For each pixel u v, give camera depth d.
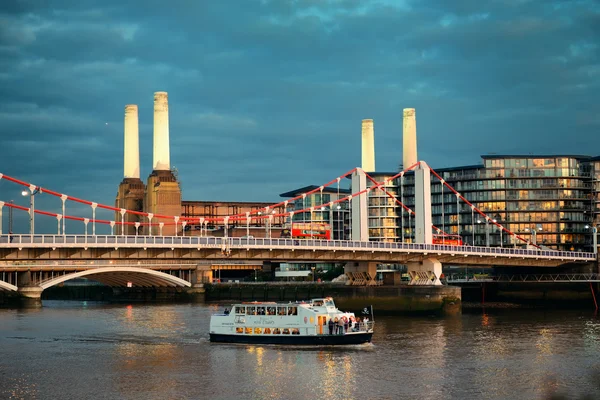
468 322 146.12
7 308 192.38
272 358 102.50
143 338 122.56
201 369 95.75
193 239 145.25
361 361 100.12
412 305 166.25
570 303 190.00
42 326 141.50
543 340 118.81
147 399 81.56
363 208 182.62
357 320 123.69
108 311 178.50
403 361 100.19
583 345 113.50
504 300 199.88
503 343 115.56
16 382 89.38
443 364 98.12
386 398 81.25
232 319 116.12
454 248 172.75
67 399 81.75
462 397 81.62
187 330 133.25
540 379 89.75
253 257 153.12
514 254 178.38
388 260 171.12
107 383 88.62
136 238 139.75
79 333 129.88
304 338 112.81
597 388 85.56
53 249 133.88
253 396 82.44
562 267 197.25
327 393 83.50
